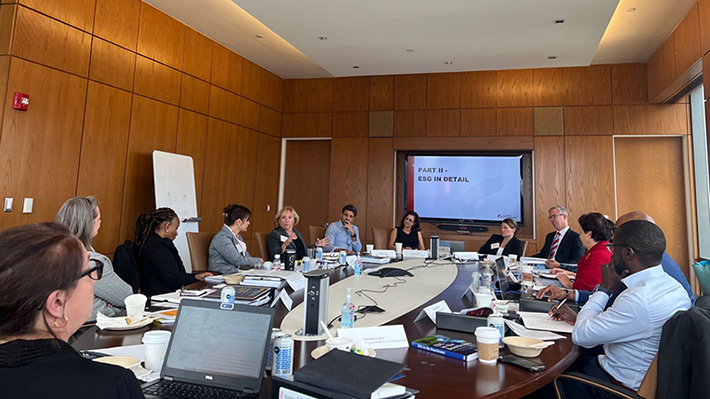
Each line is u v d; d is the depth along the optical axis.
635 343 1.39
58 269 0.64
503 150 6.29
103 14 4.29
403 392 0.87
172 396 0.95
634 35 5.04
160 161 4.75
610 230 2.45
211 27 5.32
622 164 6.00
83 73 4.11
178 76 5.17
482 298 1.84
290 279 2.34
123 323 1.48
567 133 6.02
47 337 0.64
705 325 1.04
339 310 1.78
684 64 4.59
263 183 6.71
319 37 4.78
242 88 6.21
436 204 6.55
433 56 5.29
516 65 5.53
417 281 2.60
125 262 2.67
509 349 1.34
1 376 0.56
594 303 1.57
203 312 1.10
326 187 7.03
